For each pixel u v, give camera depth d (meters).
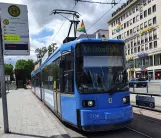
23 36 8.22
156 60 57.19
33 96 26.66
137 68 65.50
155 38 57.44
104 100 7.69
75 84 7.86
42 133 7.59
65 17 17.00
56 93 10.23
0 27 7.87
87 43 7.96
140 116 10.77
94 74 7.83
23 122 9.59
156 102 13.89
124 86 8.10
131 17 68.19
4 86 7.85
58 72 9.68
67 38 9.84
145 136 7.52
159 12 55.56
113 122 7.54
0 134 7.60
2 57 7.83
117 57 8.23
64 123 9.59
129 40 69.75
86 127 7.43
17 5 8.15
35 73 26.73
